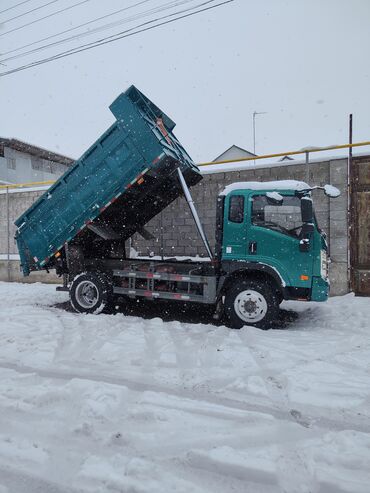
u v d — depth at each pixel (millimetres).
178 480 2074
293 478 2107
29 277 11320
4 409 2891
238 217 5926
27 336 4922
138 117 6133
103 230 6922
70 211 6918
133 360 4035
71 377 3588
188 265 6445
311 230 5441
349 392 3254
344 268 7906
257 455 2299
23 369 3803
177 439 2486
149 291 6578
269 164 8477
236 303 5875
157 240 9555
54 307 7562
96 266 7277
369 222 7789
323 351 4430
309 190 5684
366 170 7797
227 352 4285
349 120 8484
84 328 5438
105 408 2855
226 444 2441
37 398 3025
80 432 2549
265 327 5703
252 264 5805
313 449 2363
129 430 2586
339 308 7008
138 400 3059
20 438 2490
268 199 5836
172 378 3578
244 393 3262
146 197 7344
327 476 2105
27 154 26141
